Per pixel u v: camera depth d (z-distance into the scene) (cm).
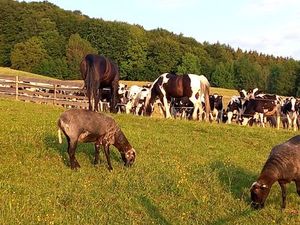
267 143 1986
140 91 3438
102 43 10369
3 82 3105
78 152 1434
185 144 1745
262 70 11575
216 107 3616
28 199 989
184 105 3322
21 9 10650
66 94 3259
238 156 1631
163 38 11088
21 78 3111
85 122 1285
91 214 952
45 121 1906
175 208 1048
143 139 1728
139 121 2212
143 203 1049
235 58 13512
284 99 3603
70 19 10912
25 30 10244
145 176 1239
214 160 1499
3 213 891
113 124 1331
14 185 1076
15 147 1402
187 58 10425
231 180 1263
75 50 10088
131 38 10388
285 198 1070
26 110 2250
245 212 1035
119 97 3522
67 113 1280
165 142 1742
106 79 2430
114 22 10912
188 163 1423
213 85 11025
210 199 1113
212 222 972
